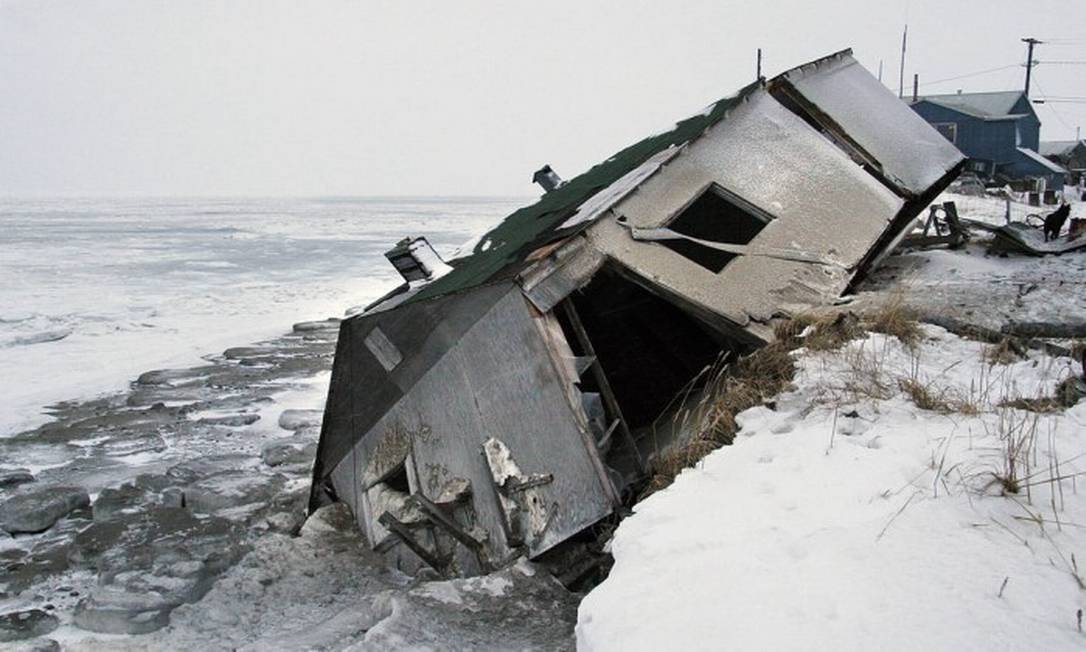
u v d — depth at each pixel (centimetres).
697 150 732
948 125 4544
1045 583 286
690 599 321
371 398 693
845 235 718
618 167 824
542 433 543
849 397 506
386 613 492
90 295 2562
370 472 692
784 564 332
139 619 543
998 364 557
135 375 1472
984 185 3812
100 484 895
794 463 432
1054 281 715
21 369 1523
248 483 844
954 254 860
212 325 2025
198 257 4038
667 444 595
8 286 2773
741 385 566
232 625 546
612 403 590
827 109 867
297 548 666
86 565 668
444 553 600
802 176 750
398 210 13500
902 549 321
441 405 623
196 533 705
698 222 819
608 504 503
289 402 1262
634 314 923
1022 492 355
